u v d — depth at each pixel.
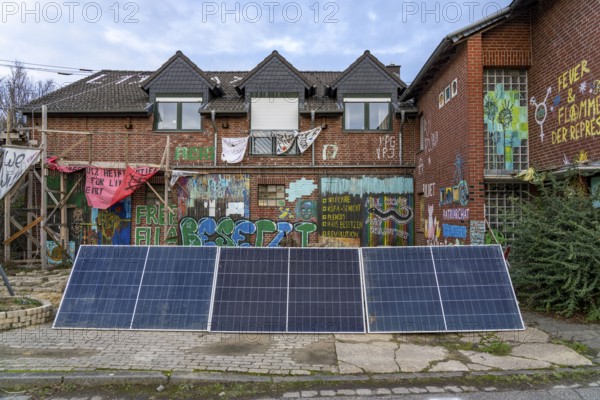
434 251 7.16
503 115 10.23
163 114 15.47
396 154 15.20
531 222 7.64
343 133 15.23
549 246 7.59
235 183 14.95
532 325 6.77
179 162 15.07
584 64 8.23
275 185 15.25
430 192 12.96
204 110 14.92
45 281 10.15
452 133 10.85
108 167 13.32
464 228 9.94
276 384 4.84
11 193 12.66
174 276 7.00
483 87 10.23
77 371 5.03
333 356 5.57
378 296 6.71
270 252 7.23
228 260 7.16
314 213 14.95
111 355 5.54
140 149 15.06
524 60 10.04
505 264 7.03
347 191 14.98
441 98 11.79
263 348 5.84
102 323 6.56
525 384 4.82
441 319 6.45
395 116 15.21
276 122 15.52
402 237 14.82
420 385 4.81
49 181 14.80
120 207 14.90
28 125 15.31
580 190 7.83
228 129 15.23
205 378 4.90
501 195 10.16
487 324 6.43
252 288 6.83
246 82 15.54
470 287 6.77
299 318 6.49
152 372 5.01
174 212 14.86
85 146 15.05
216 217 14.87
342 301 6.68
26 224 14.34
